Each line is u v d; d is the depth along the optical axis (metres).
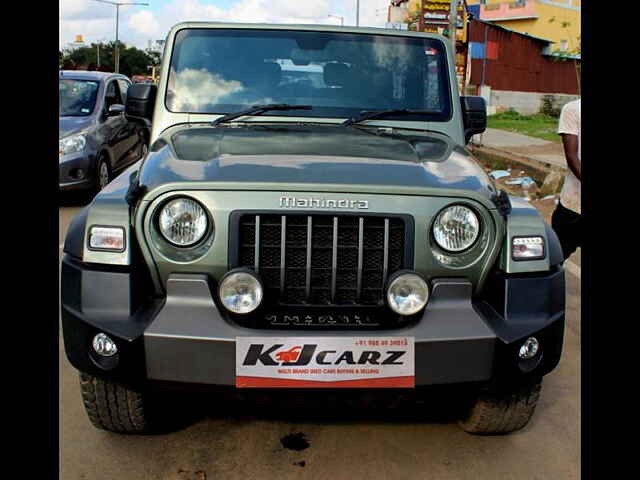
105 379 2.76
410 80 4.00
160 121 3.86
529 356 2.80
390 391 2.69
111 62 65.62
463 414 3.34
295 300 2.78
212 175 2.78
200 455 3.12
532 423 3.52
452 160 3.20
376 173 2.87
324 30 4.05
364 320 2.75
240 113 3.80
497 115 33.47
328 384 2.65
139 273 2.77
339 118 3.86
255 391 2.67
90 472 2.97
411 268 2.77
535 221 2.92
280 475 2.98
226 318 2.67
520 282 2.83
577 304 5.46
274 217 2.73
